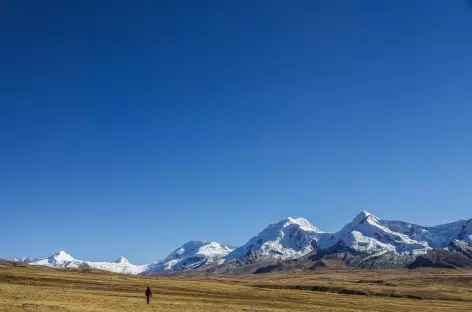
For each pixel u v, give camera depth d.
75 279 158.50
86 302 84.25
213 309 89.62
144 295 114.06
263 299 134.62
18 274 161.25
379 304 143.25
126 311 75.50
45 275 172.25
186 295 127.94
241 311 89.81
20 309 65.88
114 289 131.25
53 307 71.31
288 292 172.75
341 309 115.44
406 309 131.62
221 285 186.75
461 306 155.25
